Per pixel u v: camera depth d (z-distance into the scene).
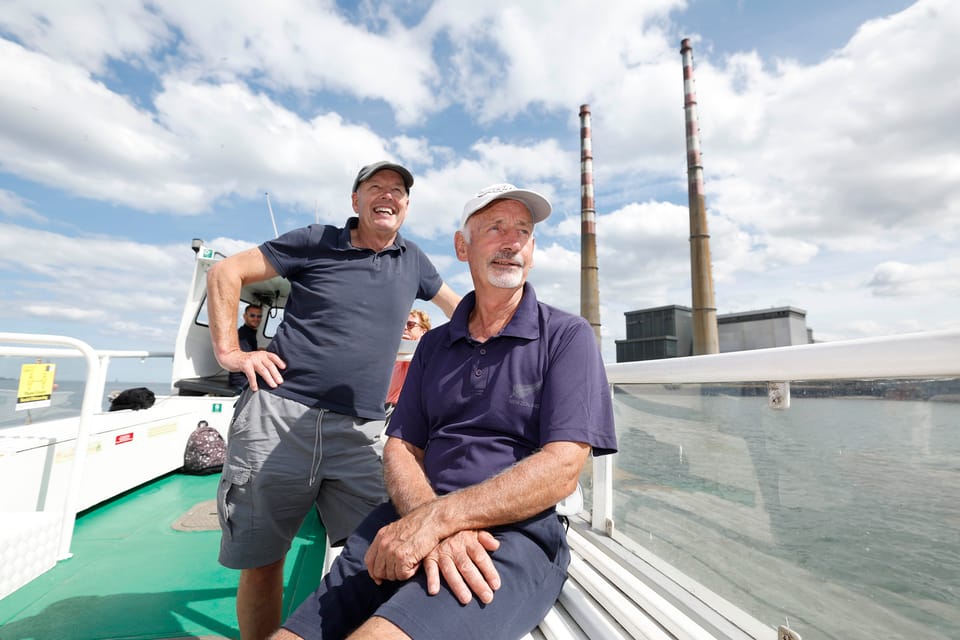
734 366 1.20
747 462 1.23
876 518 0.93
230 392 4.98
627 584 1.31
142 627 1.99
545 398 1.28
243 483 1.74
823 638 1.00
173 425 4.08
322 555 2.78
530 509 1.09
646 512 1.60
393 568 1.02
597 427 1.24
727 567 1.25
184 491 3.69
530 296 1.43
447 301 2.38
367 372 1.88
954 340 0.73
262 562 1.76
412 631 0.90
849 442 0.99
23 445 2.56
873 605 0.93
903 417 0.89
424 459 1.44
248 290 5.84
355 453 1.87
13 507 2.51
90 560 2.56
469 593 0.98
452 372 1.43
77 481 2.62
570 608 1.24
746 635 1.10
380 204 1.94
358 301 1.89
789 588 1.09
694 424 1.43
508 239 1.46
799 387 1.10
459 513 1.06
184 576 2.43
